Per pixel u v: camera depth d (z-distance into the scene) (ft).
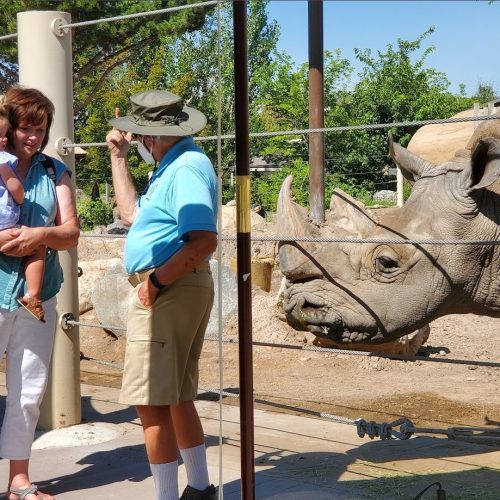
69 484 16.21
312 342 30.58
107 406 22.52
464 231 15.25
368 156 79.97
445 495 14.40
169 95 13.70
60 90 19.88
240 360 11.32
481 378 27.04
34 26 19.72
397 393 24.93
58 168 15.55
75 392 20.31
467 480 15.93
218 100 11.39
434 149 22.22
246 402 11.32
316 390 25.36
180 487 15.71
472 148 14.85
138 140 14.12
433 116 79.61
